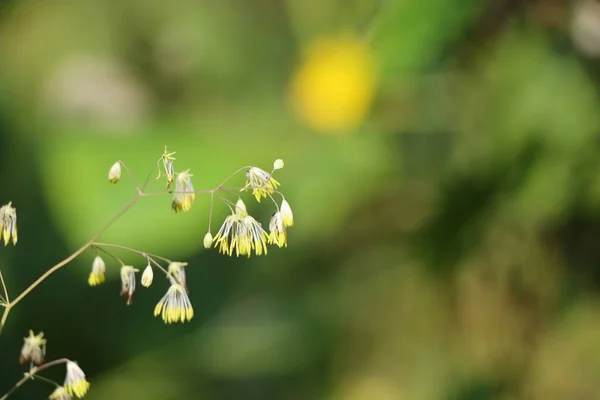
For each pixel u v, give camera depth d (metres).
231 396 0.82
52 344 0.83
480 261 0.76
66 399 0.58
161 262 0.78
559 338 0.76
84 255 0.80
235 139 0.81
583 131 0.73
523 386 0.76
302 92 0.79
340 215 0.79
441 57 0.73
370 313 0.80
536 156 0.74
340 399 0.79
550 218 0.74
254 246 0.56
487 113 0.75
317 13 0.79
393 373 0.79
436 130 0.76
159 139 0.81
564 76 0.73
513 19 0.73
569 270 0.75
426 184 0.77
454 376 0.77
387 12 0.72
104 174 0.80
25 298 0.84
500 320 0.76
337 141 0.79
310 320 0.83
